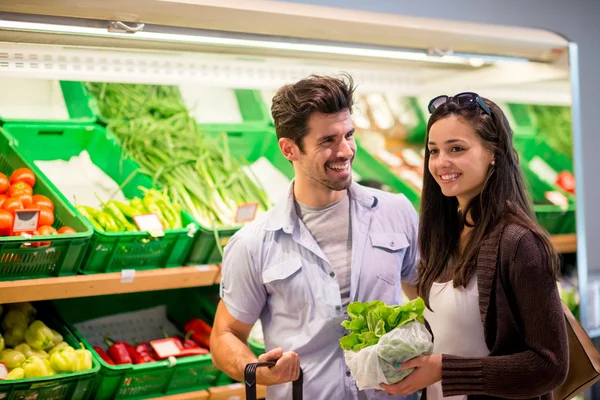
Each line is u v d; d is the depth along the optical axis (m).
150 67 2.75
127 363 2.75
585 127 4.54
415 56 2.83
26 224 2.53
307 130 2.08
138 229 2.73
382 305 1.89
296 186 2.27
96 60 2.62
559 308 1.78
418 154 3.83
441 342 1.96
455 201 2.04
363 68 3.05
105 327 3.00
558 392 2.11
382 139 3.76
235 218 3.00
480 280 1.85
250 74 2.96
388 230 2.30
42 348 2.66
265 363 1.95
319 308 2.19
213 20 2.29
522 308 1.78
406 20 2.70
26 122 2.85
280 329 2.25
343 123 2.09
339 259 2.23
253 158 3.43
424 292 2.04
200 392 2.77
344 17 2.54
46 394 2.51
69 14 2.14
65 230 2.62
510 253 1.80
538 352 1.75
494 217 1.88
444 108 1.92
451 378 1.80
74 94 3.03
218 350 2.23
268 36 2.44
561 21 4.52
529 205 1.95
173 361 2.70
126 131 3.08
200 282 2.79
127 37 2.29
